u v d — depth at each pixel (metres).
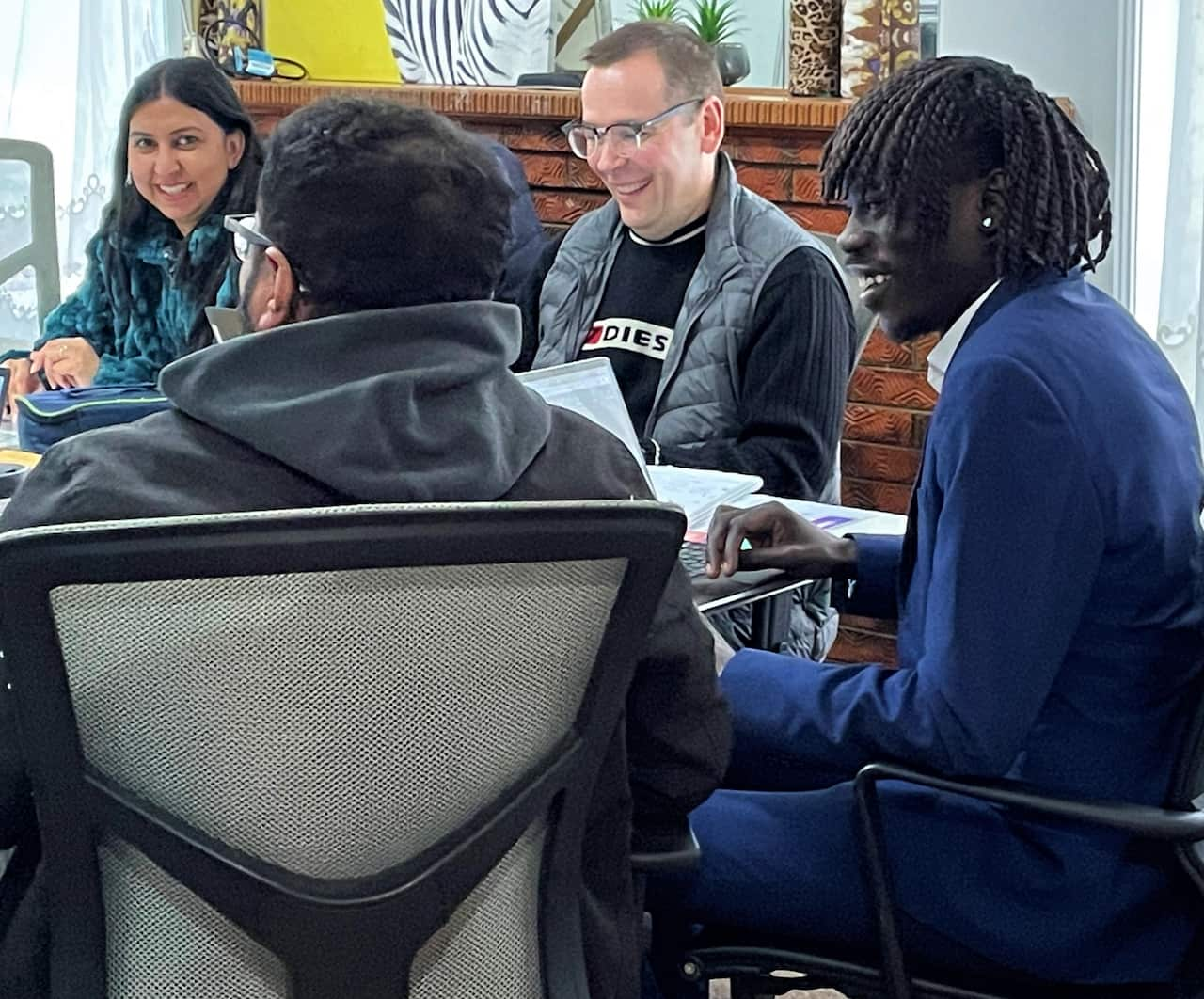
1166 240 2.67
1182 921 1.37
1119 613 1.36
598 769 1.07
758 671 1.47
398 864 0.99
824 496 2.27
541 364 2.45
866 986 1.44
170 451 0.99
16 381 2.39
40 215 2.63
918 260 1.45
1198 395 2.65
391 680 0.94
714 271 2.29
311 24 3.61
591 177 3.26
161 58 3.61
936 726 1.32
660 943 1.51
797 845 1.45
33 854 1.06
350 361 1.02
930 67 1.45
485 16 3.40
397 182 1.04
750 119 3.02
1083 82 2.83
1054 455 1.30
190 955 1.00
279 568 0.88
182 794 0.95
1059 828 1.38
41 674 0.89
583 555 0.95
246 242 1.10
